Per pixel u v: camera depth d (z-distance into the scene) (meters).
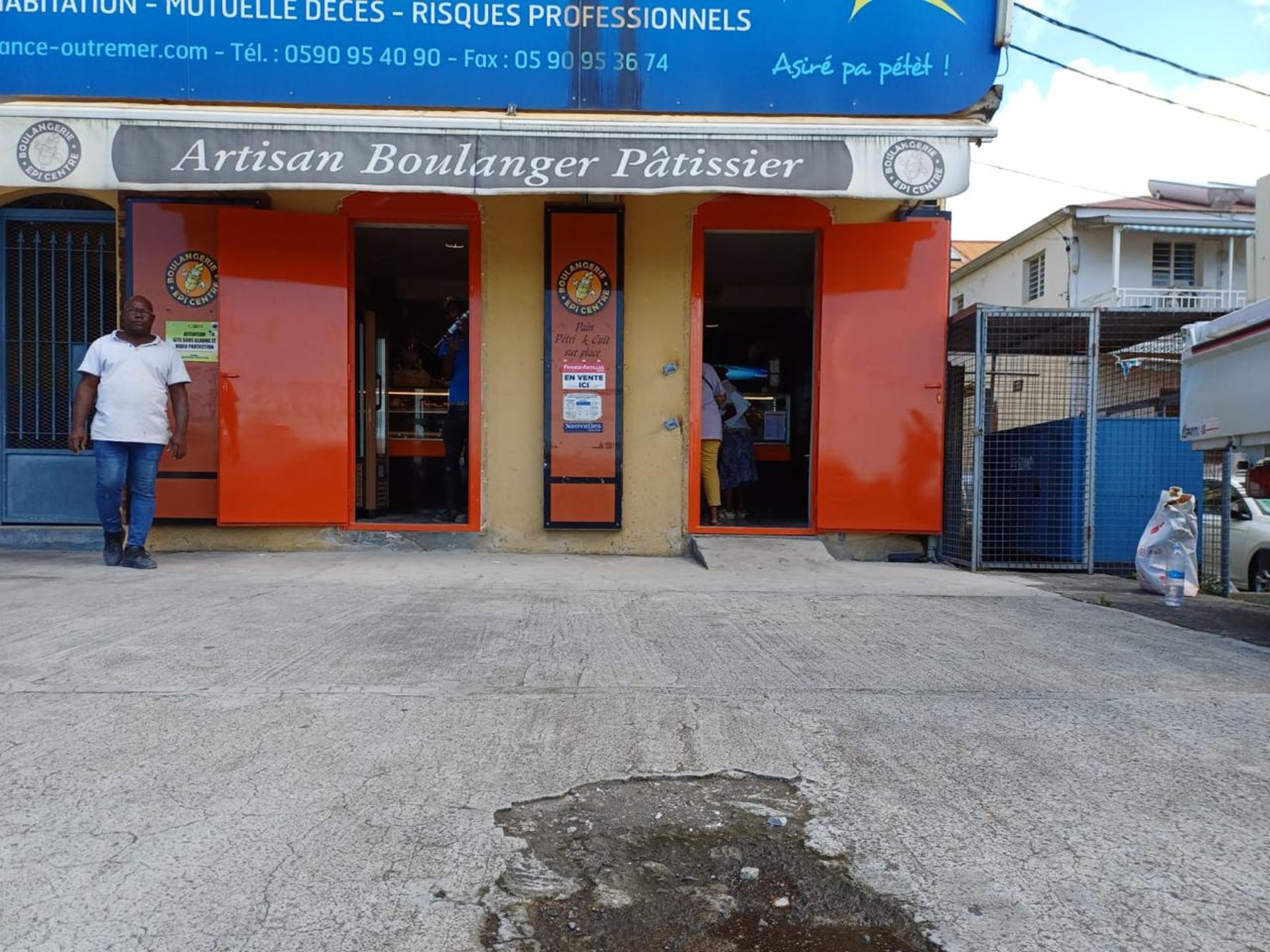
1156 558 6.07
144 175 6.00
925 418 7.23
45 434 7.35
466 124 6.08
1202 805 2.61
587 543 7.45
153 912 1.99
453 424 7.96
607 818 2.50
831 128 6.14
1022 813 2.55
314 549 7.32
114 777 2.67
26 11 6.37
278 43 6.46
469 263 7.59
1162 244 21.50
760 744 3.04
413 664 3.87
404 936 1.93
